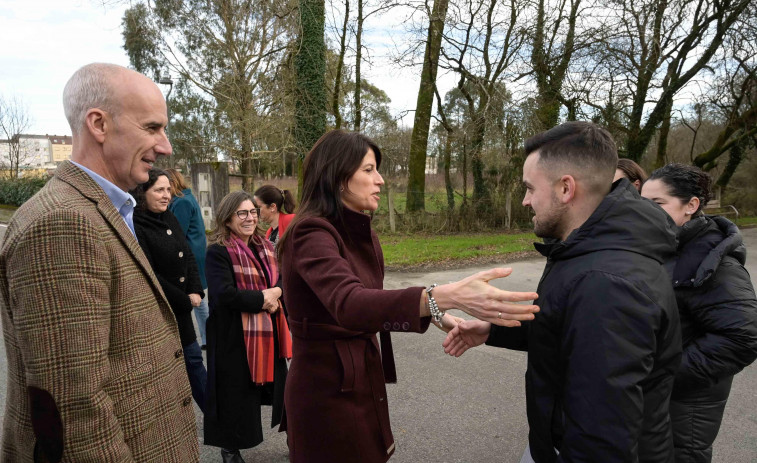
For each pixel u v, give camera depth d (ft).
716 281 5.08
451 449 9.04
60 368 3.44
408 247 33.22
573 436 3.26
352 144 4.86
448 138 43.52
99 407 3.57
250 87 39.24
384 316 3.54
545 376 3.83
